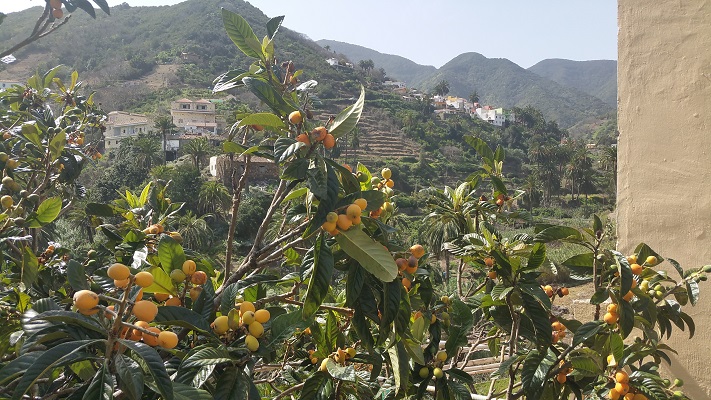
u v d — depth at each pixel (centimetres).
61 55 8806
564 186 8069
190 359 134
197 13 11962
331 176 166
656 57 287
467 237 243
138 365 118
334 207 165
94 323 123
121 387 118
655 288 239
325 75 9562
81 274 144
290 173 161
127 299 124
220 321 150
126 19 11806
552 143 11062
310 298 160
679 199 278
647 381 211
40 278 254
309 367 239
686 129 278
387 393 222
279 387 297
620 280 209
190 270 161
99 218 309
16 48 266
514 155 9331
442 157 7994
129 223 274
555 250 2094
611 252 217
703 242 271
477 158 8475
